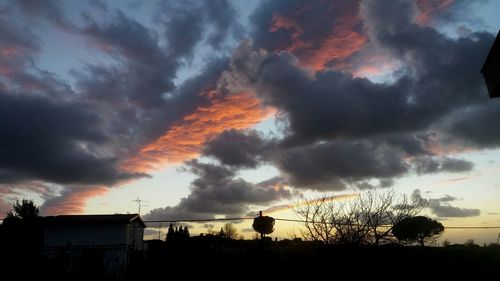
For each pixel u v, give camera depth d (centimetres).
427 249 1580
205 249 1778
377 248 1338
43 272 1281
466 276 1549
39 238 1373
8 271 1251
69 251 1465
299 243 1484
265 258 1672
